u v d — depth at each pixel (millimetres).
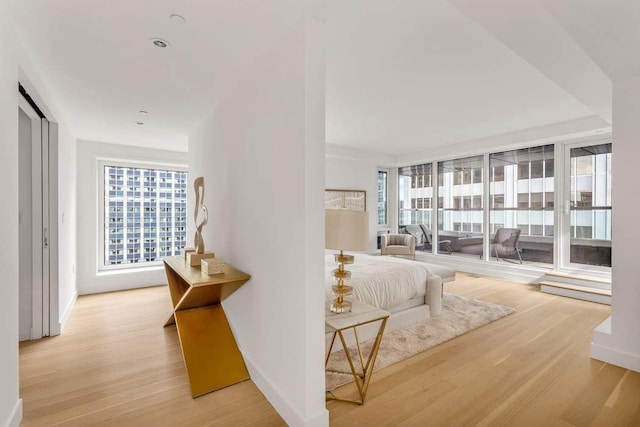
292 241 1794
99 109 3232
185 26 1846
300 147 1717
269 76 2059
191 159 4164
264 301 2117
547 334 3086
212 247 3230
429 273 3641
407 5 1818
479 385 2193
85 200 4496
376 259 4176
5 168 1664
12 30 1779
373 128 4848
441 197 6707
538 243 5211
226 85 2645
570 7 1554
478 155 6039
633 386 2174
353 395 2070
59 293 3131
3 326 1632
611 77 2395
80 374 2357
